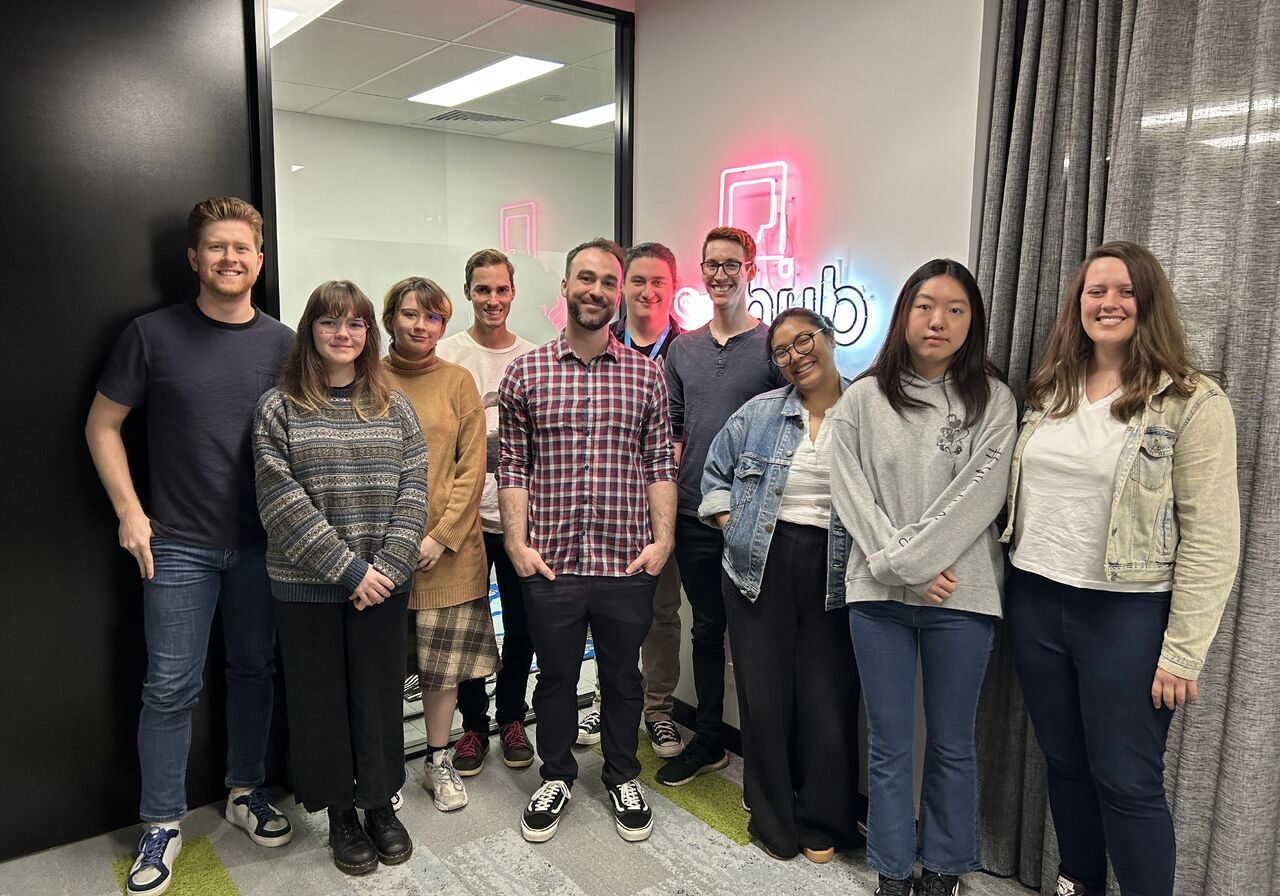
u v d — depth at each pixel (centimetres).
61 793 236
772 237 275
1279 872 187
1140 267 171
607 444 237
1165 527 169
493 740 303
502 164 434
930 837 206
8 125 211
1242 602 179
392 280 390
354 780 227
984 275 217
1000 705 222
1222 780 184
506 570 278
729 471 240
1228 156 180
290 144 366
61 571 229
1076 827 194
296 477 213
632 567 238
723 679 278
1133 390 172
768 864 229
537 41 367
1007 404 197
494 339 286
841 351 257
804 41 259
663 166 315
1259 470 176
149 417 221
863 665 210
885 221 242
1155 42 186
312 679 216
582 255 230
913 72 232
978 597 194
